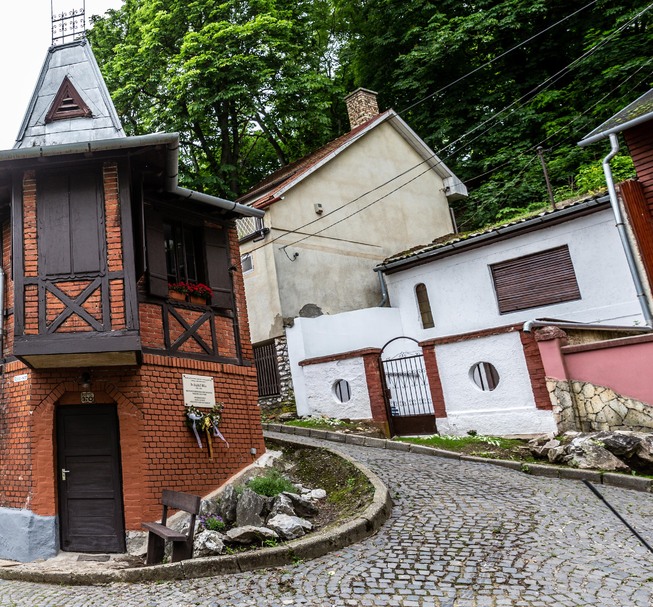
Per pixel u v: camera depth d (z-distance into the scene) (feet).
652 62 63.05
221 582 18.02
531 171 71.00
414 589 15.69
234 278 33.17
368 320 51.98
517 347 33.09
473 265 49.49
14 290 24.09
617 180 56.24
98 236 24.89
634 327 36.42
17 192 25.30
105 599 17.72
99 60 79.10
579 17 75.87
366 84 91.15
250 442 30.81
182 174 72.49
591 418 30.01
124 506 24.47
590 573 15.81
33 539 23.85
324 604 15.19
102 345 23.39
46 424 25.17
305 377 45.19
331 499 26.04
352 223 59.72
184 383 27.63
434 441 34.40
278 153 86.99
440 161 72.08
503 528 19.93
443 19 78.13
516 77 81.76
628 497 23.07
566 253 44.29
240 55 67.67
